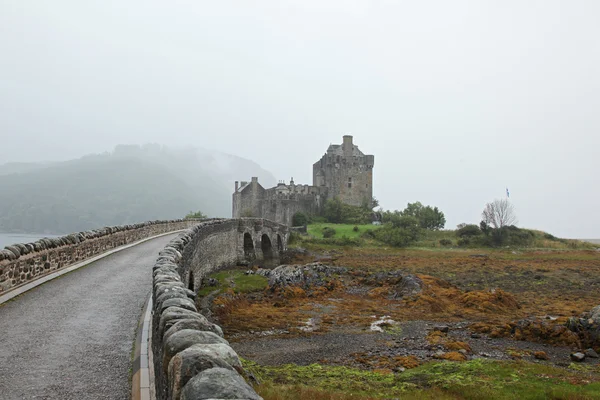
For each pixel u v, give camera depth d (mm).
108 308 12961
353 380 18344
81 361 8719
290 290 40656
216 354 4562
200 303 31781
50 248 18078
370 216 115625
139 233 34812
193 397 3602
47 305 13180
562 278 54031
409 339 27188
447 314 34844
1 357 8836
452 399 15469
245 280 43344
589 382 17500
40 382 7664
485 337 27719
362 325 30812
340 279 49750
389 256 74500
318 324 30797
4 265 14164
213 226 42438
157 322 7434
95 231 24641
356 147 127688
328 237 92938
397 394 16109
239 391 3668
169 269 11234
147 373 7867
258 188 118938
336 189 123250
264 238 67188
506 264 64812
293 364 21625
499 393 15867
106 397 7145
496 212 107000
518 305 38688
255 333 27969
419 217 111375
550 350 24594
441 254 76312
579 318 27109
